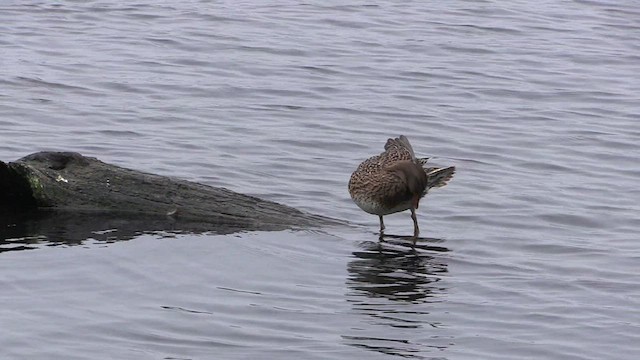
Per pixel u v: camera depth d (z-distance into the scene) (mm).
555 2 46062
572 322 16750
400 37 39344
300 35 38969
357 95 31938
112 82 32062
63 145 25938
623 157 26984
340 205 22672
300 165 25406
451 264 19312
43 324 15930
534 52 37938
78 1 43000
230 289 17688
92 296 17094
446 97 32188
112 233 19953
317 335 16047
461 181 24547
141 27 39344
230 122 28703
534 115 30688
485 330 16406
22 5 41875
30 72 32594
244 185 23719
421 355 15477
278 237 20234
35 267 18188
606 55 37969
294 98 31375
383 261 19312
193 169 24641
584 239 20891
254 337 15859
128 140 26672
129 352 15156
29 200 21094
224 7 43125
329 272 18703
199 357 15109
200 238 19875
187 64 34656
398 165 20859
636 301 17672
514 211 22469
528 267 19250
